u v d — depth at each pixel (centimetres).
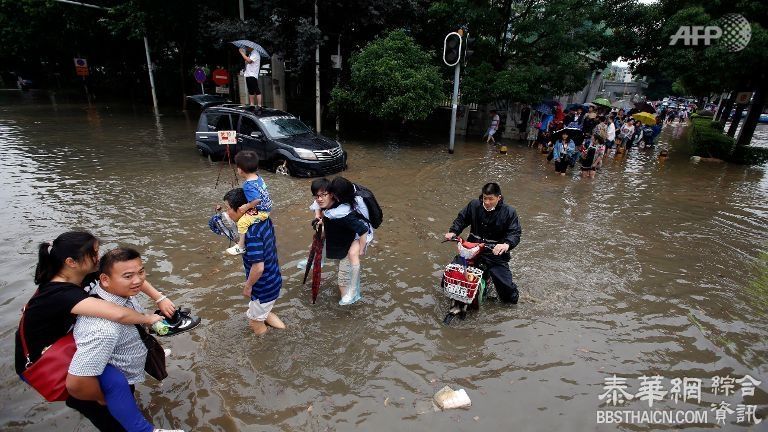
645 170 1291
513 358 386
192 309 441
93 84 3052
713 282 549
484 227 452
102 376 240
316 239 439
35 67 3362
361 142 1540
